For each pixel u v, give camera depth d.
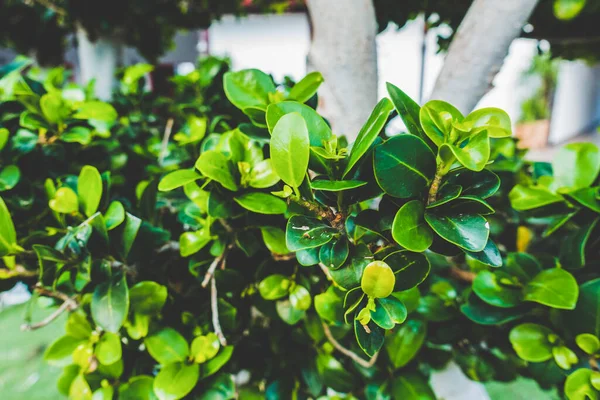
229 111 0.69
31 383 1.21
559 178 0.52
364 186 0.38
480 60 0.51
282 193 0.36
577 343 0.44
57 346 0.51
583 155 0.51
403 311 0.34
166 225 0.65
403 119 0.36
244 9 1.56
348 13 0.55
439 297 0.55
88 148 0.62
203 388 0.48
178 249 0.57
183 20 1.37
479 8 0.51
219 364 0.47
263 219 0.46
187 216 0.51
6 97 0.54
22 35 1.39
